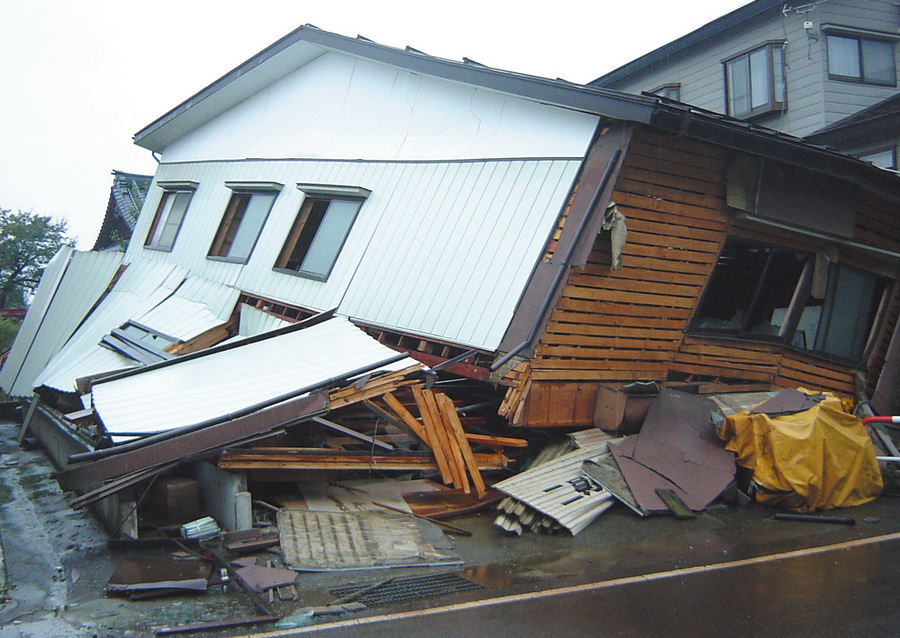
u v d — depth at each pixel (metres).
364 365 7.20
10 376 17.11
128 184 24.48
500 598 5.12
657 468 7.68
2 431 14.59
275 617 4.71
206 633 4.52
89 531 6.97
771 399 8.16
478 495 7.66
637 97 7.39
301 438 7.41
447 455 7.38
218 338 12.23
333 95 12.84
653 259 8.47
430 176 10.28
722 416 8.09
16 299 31.66
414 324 9.41
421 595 5.20
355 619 4.73
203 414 6.71
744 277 9.38
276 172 13.65
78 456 6.02
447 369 8.69
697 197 8.61
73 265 17.84
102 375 9.52
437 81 10.70
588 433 8.37
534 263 8.23
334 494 7.36
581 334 8.19
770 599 5.02
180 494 6.80
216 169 15.80
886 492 8.28
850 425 8.00
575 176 8.22
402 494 7.65
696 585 5.34
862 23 15.96
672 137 8.25
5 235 29.84
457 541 6.62
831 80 15.47
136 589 5.14
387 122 11.52
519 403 7.86
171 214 17.14
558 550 6.35
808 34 15.64
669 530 6.87
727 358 9.45
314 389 6.82
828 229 9.37
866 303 10.84
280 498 7.12
